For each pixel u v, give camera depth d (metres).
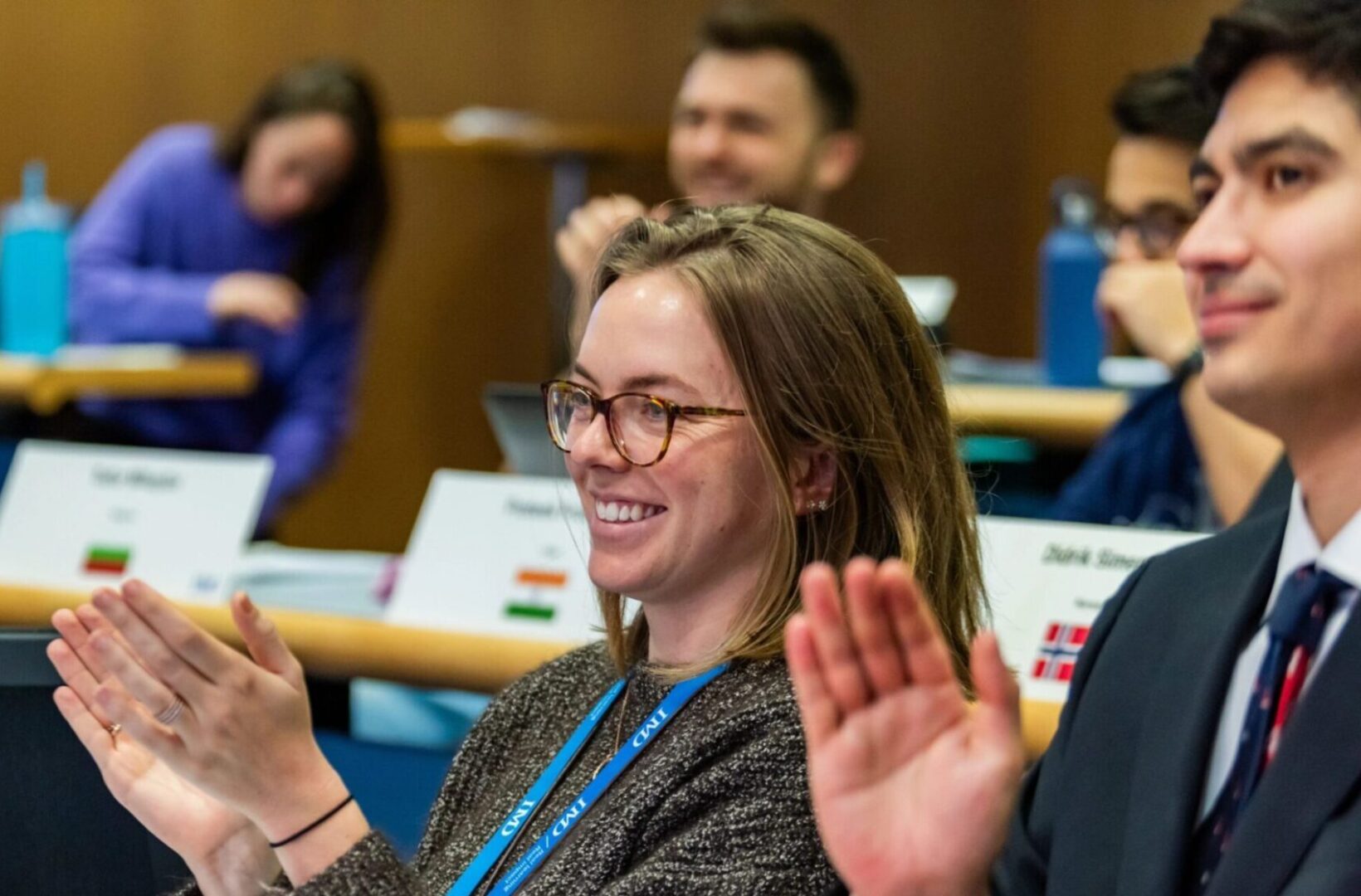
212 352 6.11
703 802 1.94
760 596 2.09
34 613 3.94
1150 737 1.75
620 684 2.30
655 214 2.45
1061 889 1.80
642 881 1.87
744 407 2.07
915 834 1.47
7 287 5.59
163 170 6.26
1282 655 1.64
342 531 9.16
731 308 2.07
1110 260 4.27
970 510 2.22
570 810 2.11
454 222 8.94
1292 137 1.55
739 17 5.12
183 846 2.15
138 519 3.99
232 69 9.07
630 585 2.11
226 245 6.23
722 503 2.07
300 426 6.18
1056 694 2.88
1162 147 3.86
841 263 2.13
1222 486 3.52
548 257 8.79
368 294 6.39
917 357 2.19
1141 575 1.96
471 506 3.64
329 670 3.61
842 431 2.08
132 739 2.13
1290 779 1.54
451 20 8.98
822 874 1.88
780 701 1.99
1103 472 4.00
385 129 6.29
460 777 2.44
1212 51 1.63
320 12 9.03
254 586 4.24
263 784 1.95
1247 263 1.56
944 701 1.48
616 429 2.10
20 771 2.60
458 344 9.00
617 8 8.86
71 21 9.16
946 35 8.42
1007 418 4.66
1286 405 1.58
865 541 2.13
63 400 5.70
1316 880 1.48
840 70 5.24
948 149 8.47
